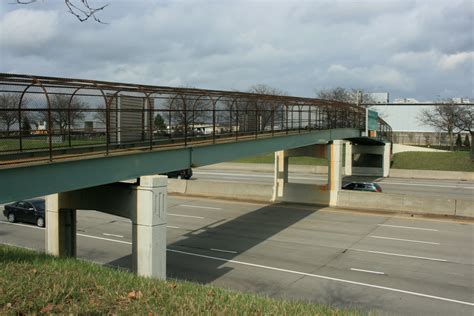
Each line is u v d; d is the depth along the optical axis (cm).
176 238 2542
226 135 2270
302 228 2809
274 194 3772
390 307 1563
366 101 9319
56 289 939
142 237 1585
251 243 2442
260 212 3316
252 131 2552
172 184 4197
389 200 3381
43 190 1281
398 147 6712
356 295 1683
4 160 1271
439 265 2069
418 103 9056
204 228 2795
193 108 1966
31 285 953
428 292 1722
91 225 2864
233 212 3312
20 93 1241
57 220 1816
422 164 5809
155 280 1194
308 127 3192
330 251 2297
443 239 2553
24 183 1230
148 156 1655
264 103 2870
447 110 8012
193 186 4097
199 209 3422
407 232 2717
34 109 1235
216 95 2091
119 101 1677
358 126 4328
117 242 2453
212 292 1084
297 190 3684
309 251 2294
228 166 6475
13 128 1488
